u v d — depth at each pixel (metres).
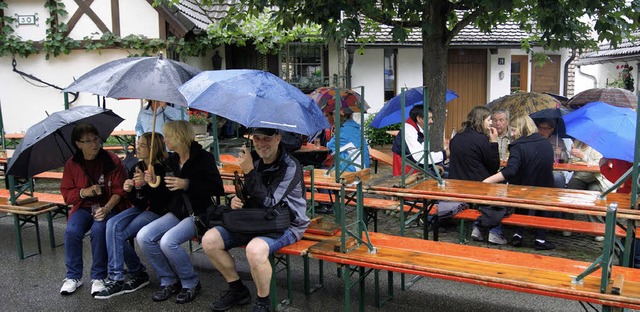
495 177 5.53
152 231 4.42
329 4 5.79
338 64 12.63
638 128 3.98
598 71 15.55
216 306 4.25
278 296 4.61
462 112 14.29
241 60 13.15
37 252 5.89
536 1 6.10
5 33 11.71
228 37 11.58
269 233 3.98
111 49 11.66
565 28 5.94
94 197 4.84
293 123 3.67
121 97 4.12
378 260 3.76
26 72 11.90
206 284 4.88
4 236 6.51
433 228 6.01
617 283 3.13
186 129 4.49
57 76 11.88
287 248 4.08
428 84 6.79
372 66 13.43
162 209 4.75
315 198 6.34
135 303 4.49
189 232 4.42
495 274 3.46
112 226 4.60
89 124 4.84
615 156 4.88
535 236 5.92
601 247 5.85
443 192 4.72
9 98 12.05
